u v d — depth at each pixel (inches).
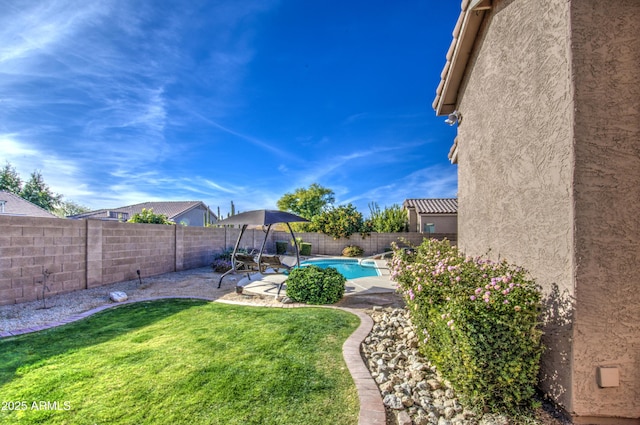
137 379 144.6
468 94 223.8
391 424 117.4
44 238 308.3
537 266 135.7
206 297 322.3
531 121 141.1
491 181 181.5
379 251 922.7
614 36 116.0
